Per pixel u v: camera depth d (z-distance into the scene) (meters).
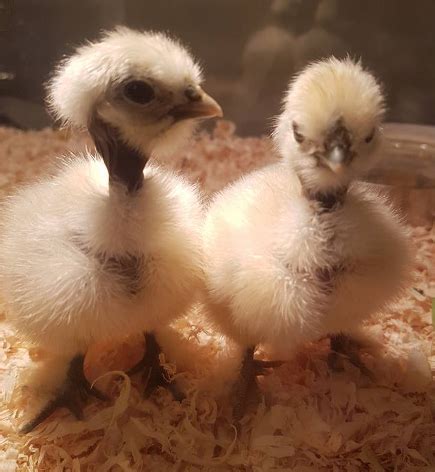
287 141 0.12
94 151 0.18
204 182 0.26
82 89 0.12
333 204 0.13
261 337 0.14
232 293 0.13
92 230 0.13
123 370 0.15
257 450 0.13
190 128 0.13
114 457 0.13
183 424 0.14
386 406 0.15
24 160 0.28
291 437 0.14
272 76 0.34
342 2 0.32
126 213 0.13
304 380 0.15
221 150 0.30
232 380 0.15
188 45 0.33
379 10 0.32
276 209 0.13
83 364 0.15
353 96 0.12
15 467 0.13
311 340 0.14
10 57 0.32
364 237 0.13
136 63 0.12
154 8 0.33
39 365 0.15
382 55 0.33
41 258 0.13
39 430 0.14
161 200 0.13
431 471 0.13
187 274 0.14
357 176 0.13
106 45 0.12
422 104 0.33
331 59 0.14
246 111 0.34
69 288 0.13
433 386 0.15
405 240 0.14
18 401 0.15
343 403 0.14
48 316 0.13
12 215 0.14
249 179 0.15
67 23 0.32
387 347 0.17
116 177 0.13
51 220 0.13
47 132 0.31
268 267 0.13
